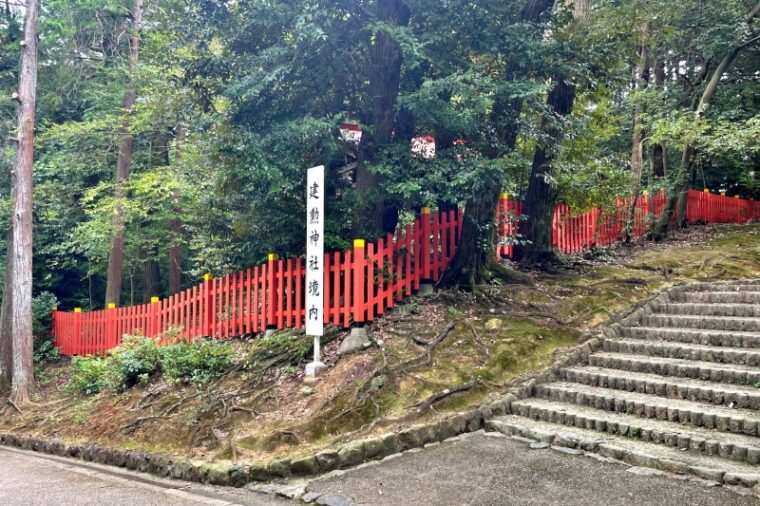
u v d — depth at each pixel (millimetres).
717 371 5684
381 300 7621
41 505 4926
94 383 9406
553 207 10211
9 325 11656
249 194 8398
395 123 8398
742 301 7680
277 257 8477
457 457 4988
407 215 8695
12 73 16250
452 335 7168
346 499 4383
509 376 6395
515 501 4047
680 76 17500
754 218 17750
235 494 4977
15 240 10609
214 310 9555
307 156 7945
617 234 12930
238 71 7949
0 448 8242
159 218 14328
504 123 7973
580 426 5324
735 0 13523
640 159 14156
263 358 7617
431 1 7406
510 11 7852
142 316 11297
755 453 4191
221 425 6340
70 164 14141
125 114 13250
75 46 15258
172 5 8320
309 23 6746
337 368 6727
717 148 11672
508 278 8820
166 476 5762
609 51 8461
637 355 6703
